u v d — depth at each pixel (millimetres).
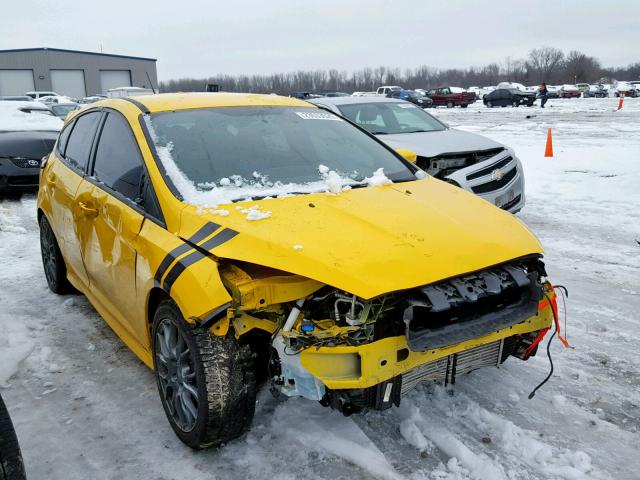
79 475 2699
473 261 2627
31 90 61906
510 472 2623
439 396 3213
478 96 62094
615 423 3000
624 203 8109
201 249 2639
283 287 2480
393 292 2461
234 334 2598
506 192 6734
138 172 3248
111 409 3225
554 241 6387
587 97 56594
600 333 4051
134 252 3037
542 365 3592
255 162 3400
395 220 2854
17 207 8711
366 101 8547
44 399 3338
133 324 3303
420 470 2646
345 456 2740
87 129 4281
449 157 6723
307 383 2479
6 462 2176
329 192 3188
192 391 2680
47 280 5086
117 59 66250
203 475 2668
